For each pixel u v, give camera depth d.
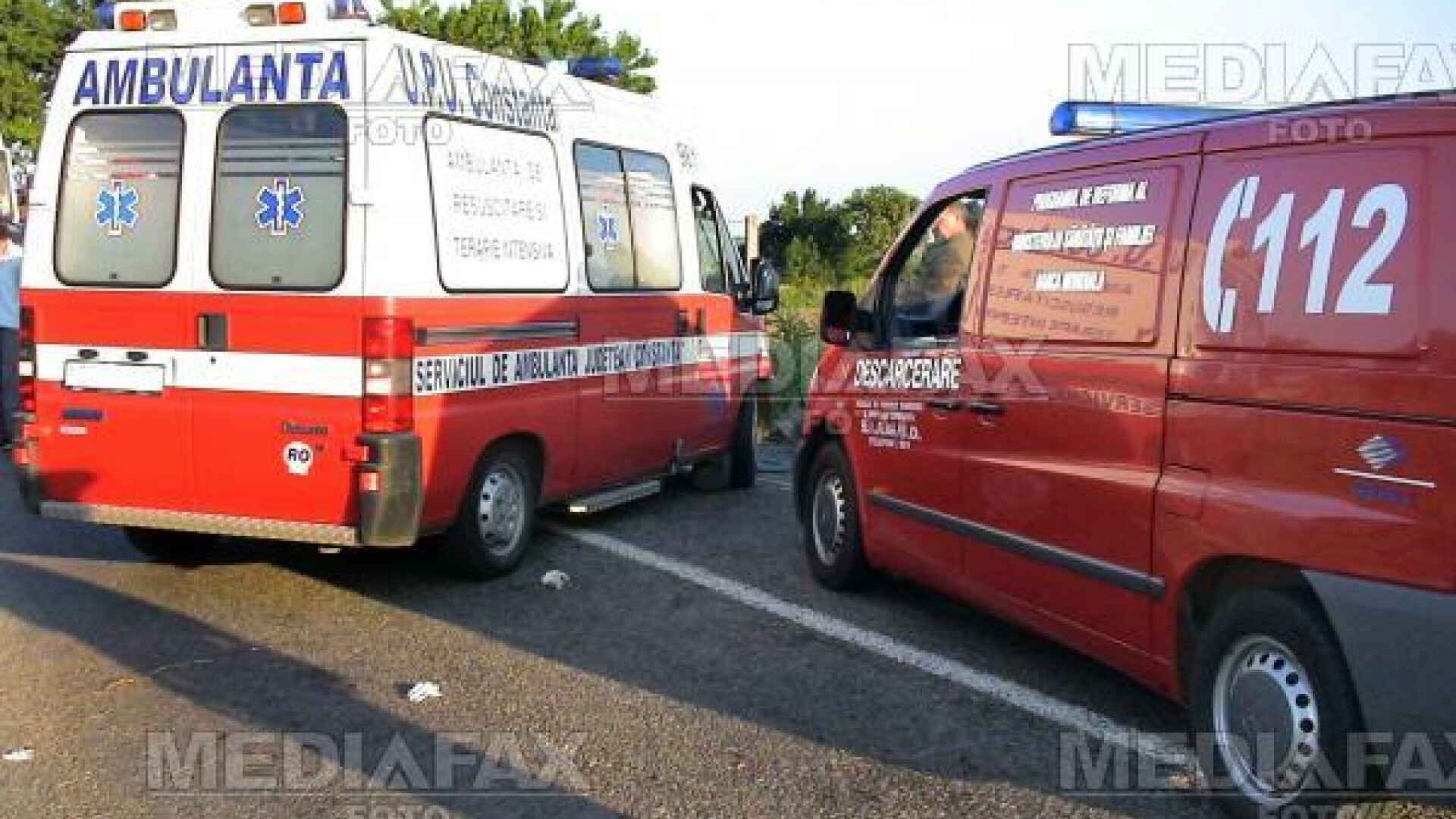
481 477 6.63
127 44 6.31
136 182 6.26
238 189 6.08
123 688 5.15
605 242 7.66
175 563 7.09
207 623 6.02
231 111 6.10
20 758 4.45
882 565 6.29
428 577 6.89
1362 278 3.56
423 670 5.40
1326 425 3.62
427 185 6.10
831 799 4.18
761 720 4.86
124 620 6.04
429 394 6.09
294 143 6.00
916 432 5.86
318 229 5.96
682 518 8.62
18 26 27.22
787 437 12.46
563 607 6.37
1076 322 4.77
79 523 8.03
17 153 26.73
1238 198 4.06
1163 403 4.26
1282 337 3.80
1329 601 3.54
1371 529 3.45
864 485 6.34
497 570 6.87
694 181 8.93
